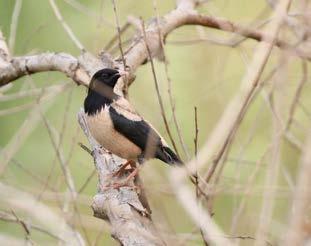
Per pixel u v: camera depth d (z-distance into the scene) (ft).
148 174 32.07
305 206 21.04
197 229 30.63
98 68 39.09
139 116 36.22
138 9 49.96
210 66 40.09
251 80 29.01
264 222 24.26
